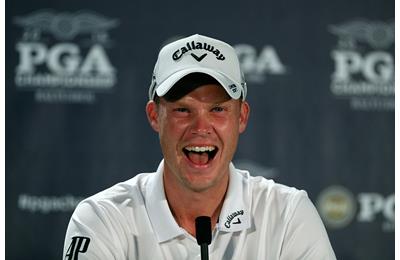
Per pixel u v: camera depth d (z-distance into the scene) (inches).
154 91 288.0
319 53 560.1
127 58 549.6
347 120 562.3
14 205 543.5
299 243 291.7
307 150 558.6
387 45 562.9
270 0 556.1
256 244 294.8
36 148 544.7
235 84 273.3
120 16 549.3
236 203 294.2
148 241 293.6
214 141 271.9
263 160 556.4
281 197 303.6
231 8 554.3
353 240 561.3
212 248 290.2
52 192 546.3
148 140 552.1
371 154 565.6
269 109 557.0
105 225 293.4
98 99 548.7
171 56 285.7
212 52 284.0
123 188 309.1
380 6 565.6
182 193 289.0
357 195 564.1
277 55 557.3
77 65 547.2
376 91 561.9
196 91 268.8
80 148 547.8
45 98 545.6
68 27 547.2
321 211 560.7
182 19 551.5
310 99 559.5
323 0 561.0
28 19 544.4
